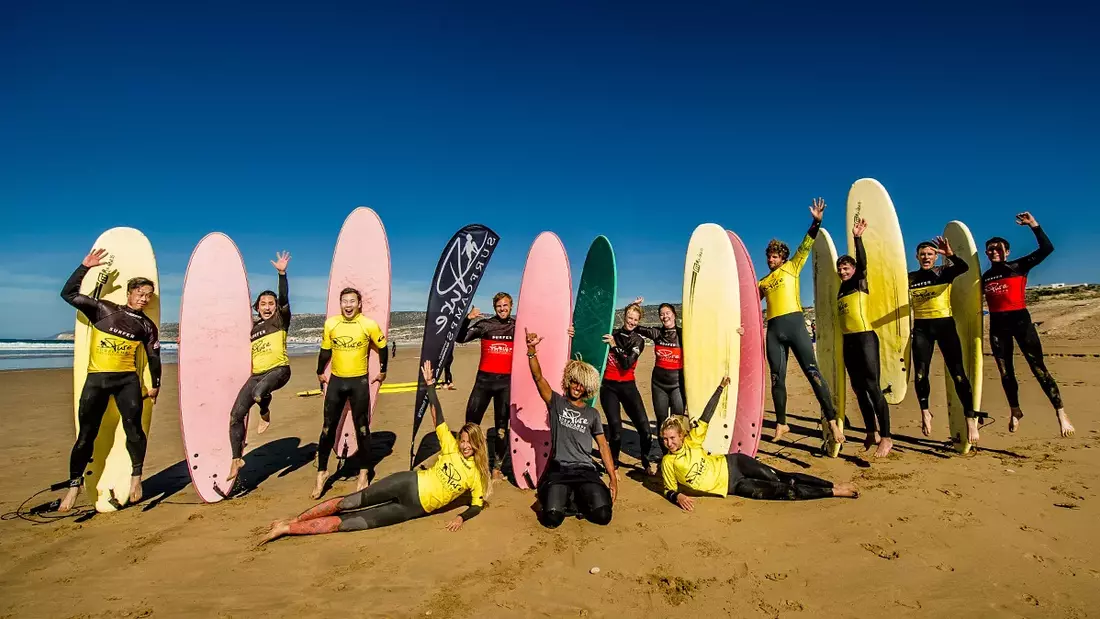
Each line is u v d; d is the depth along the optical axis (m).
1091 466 4.19
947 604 2.42
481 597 2.60
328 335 4.18
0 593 2.69
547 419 4.58
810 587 2.62
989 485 3.87
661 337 4.99
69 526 3.59
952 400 4.92
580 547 3.13
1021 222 4.70
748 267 5.12
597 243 5.05
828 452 4.97
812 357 4.89
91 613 2.50
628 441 6.04
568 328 4.77
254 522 3.64
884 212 5.31
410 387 11.55
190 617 2.46
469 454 3.64
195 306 4.32
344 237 5.04
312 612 2.48
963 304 5.01
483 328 4.78
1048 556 2.81
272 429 6.90
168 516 3.77
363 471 4.27
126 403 3.88
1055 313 24.89
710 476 3.86
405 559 3.02
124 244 4.30
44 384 12.08
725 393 4.87
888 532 3.17
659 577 2.76
